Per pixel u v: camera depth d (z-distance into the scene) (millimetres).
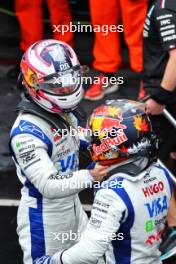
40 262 9141
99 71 17703
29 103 9062
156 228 8547
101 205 8094
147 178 8391
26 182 9344
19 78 9344
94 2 16875
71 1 20031
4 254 12273
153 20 11461
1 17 22000
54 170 8812
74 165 9664
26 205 9508
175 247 11492
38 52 8836
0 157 15508
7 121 16875
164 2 11094
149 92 11906
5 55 20344
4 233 12875
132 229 8219
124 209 8031
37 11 18344
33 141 8805
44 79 8711
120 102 8398
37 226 9508
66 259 8266
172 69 11008
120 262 8461
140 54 17234
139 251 8391
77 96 8938
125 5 16766
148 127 8258
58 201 9406
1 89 18484
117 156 8148
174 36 10984
